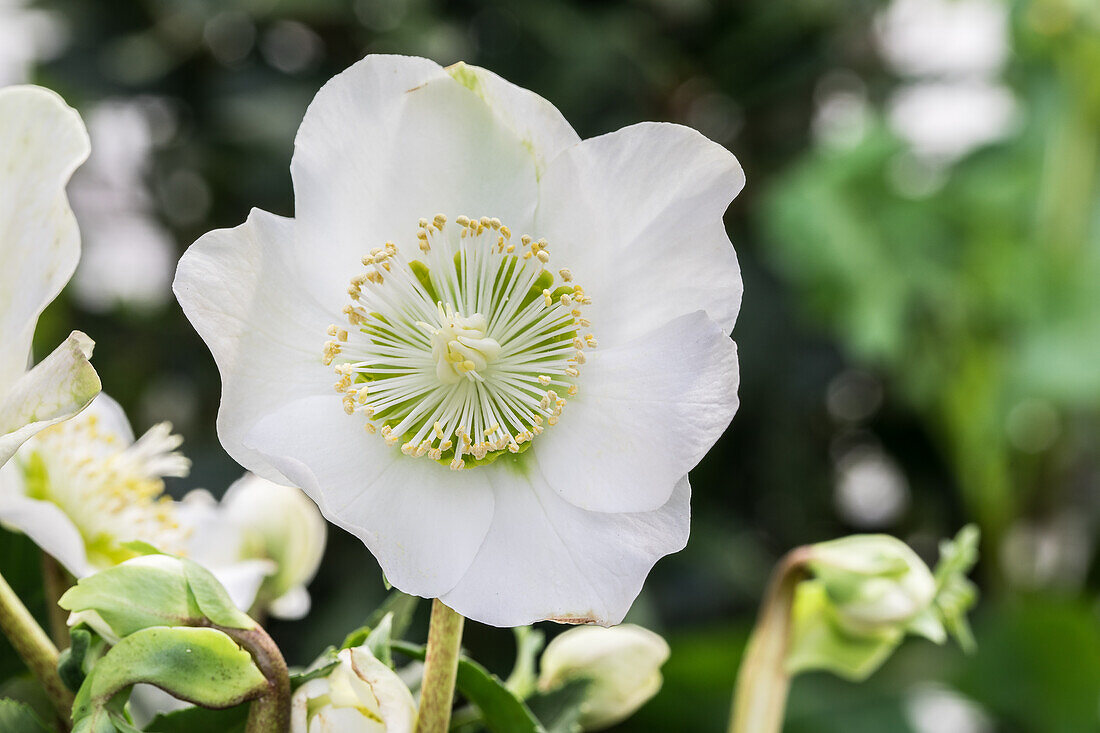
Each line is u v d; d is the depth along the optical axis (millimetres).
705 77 1098
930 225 1054
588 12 1075
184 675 344
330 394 373
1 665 393
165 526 407
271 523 416
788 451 1076
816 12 1066
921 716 922
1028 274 1021
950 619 416
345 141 371
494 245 381
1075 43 982
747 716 413
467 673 369
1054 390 968
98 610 346
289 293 371
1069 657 883
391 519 368
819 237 985
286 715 350
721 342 365
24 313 365
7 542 399
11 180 368
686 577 1015
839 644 426
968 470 1016
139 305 1065
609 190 374
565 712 392
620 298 375
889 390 1088
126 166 1062
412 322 385
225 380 362
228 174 1056
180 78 1066
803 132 1153
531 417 376
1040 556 1062
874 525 1116
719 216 370
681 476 364
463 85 373
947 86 1125
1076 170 1021
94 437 407
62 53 1051
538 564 366
